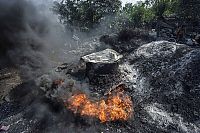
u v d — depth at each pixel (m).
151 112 10.48
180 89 11.40
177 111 10.55
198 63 12.24
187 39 16.33
